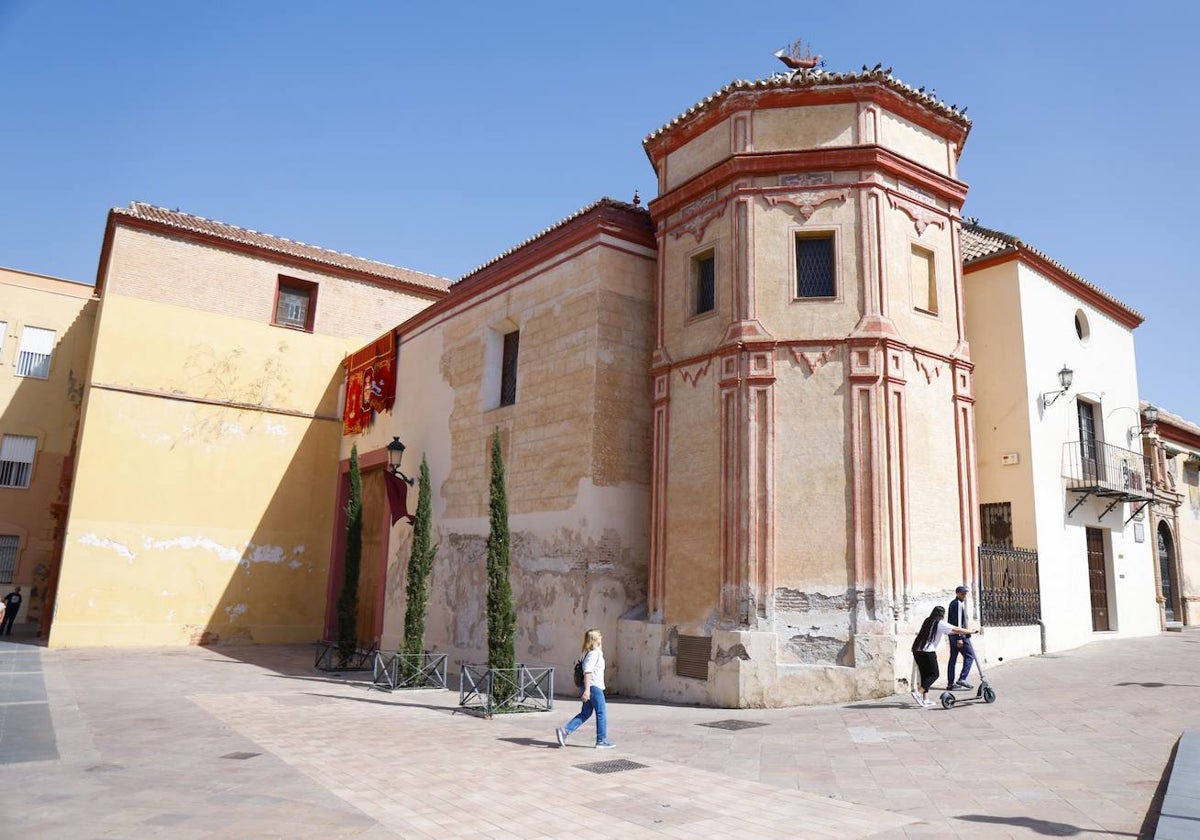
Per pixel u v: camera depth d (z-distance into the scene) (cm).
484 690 1436
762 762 866
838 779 779
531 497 1694
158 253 2412
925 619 1229
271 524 2470
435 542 1995
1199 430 2645
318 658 1861
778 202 1405
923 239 1448
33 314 2842
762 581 1283
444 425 2058
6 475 2784
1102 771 753
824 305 1354
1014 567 1563
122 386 2303
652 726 1112
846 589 1254
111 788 749
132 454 2295
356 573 1914
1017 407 1714
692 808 691
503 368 1934
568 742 1002
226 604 2372
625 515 1563
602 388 1580
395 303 2800
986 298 1802
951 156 1529
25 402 2809
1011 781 739
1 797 713
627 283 1648
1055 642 1623
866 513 1270
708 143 1515
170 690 1436
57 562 2498
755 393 1345
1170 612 2306
